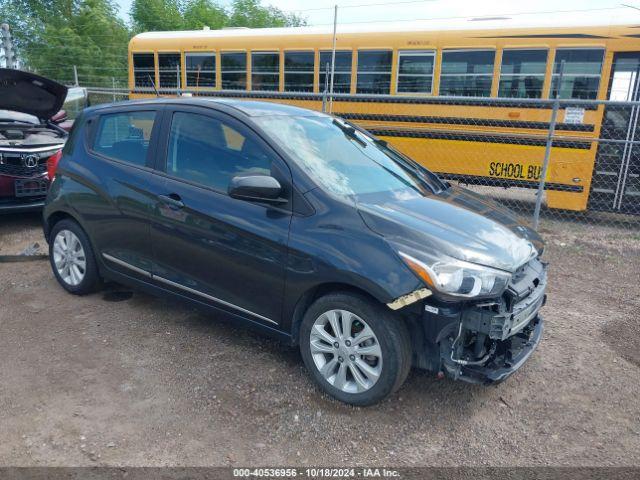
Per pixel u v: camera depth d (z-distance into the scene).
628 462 3.00
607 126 8.97
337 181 3.68
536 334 3.69
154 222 4.15
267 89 11.53
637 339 4.50
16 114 7.98
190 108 4.19
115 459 2.88
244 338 4.23
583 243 7.49
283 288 3.52
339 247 3.27
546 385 3.75
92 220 4.61
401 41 10.20
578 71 9.12
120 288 5.17
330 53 10.80
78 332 4.27
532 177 9.50
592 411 3.47
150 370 3.74
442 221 3.51
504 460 2.99
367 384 3.30
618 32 8.78
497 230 3.60
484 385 3.46
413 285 3.04
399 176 4.18
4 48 14.65
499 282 3.16
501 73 9.59
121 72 29.27
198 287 4.00
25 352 3.95
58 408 3.29
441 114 9.98
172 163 4.16
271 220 3.54
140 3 34.50
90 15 30.55
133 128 4.49
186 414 3.27
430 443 3.11
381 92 10.52
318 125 4.29
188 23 35.31
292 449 3.01
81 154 4.77
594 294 5.56
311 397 3.48
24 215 8.06
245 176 3.49
